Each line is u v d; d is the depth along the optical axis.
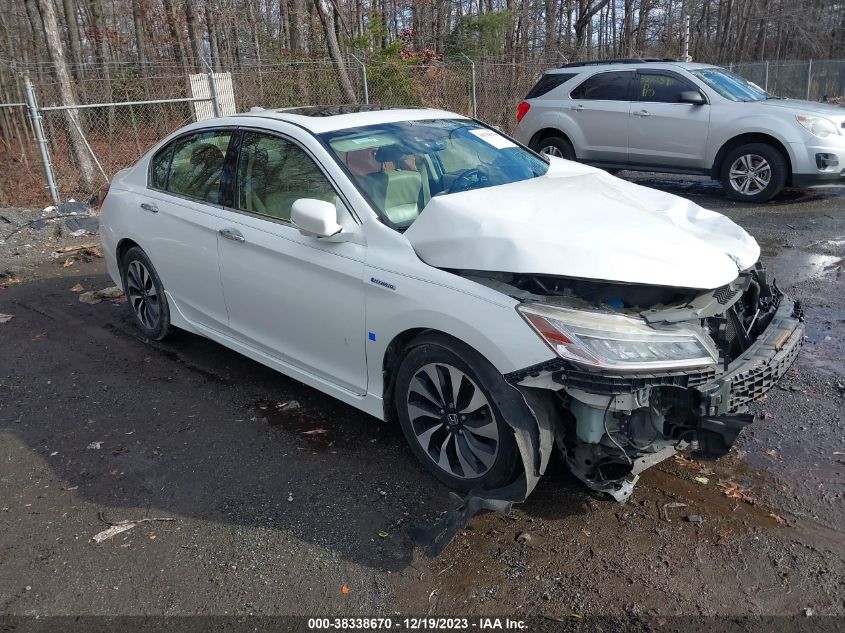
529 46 24.66
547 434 3.00
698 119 9.76
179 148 4.93
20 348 5.52
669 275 3.02
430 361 3.33
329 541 3.15
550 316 2.90
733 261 3.32
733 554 2.98
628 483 3.20
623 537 3.11
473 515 3.11
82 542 3.22
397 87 14.05
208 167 4.61
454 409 3.31
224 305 4.51
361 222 3.59
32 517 3.42
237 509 3.41
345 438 4.02
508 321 2.97
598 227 3.23
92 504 3.50
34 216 9.34
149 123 12.16
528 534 3.14
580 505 3.33
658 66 10.23
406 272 3.33
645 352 2.84
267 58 18.91
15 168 12.64
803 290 6.12
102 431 4.20
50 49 11.86
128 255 5.38
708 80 9.91
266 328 4.23
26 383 4.88
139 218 5.10
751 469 3.57
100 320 6.06
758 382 3.12
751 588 2.80
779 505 3.29
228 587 2.91
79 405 4.54
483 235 3.17
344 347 3.74
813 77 22.73
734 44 36.53
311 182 3.88
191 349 5.39
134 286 5.48
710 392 2.91
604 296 3.10
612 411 2.90
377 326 3.49
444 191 3.95
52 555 3.14
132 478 3.71
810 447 3.74
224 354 5.29
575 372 2.82
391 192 3.76
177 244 4.74
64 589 2.94
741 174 9.66
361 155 3.91
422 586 2.88
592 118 10.75
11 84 15.46
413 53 17.81
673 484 3.47
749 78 20.45
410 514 3.31
